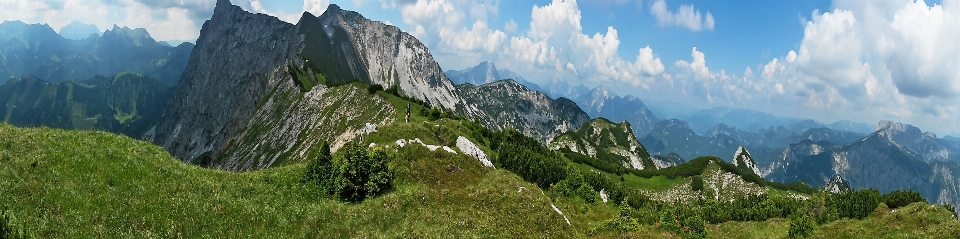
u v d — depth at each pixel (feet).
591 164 360.89
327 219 96.89
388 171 122.83
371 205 105.70
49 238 67.67
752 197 229.04
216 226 84.94
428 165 136.26
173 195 93.09
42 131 110.32
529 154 217.15
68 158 95.20
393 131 201.16
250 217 91.66
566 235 111.86
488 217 108.37
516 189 127.13
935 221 142.00
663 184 359.25
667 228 145.79
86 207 79.36
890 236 141.28
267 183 116.88
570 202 162.81
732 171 367.86
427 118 318.45
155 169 105.09
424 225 97.81
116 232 74.43
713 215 184.34
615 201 209.87
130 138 127.65
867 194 183.32
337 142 364.38
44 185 81.61
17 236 63.98
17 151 90.99
